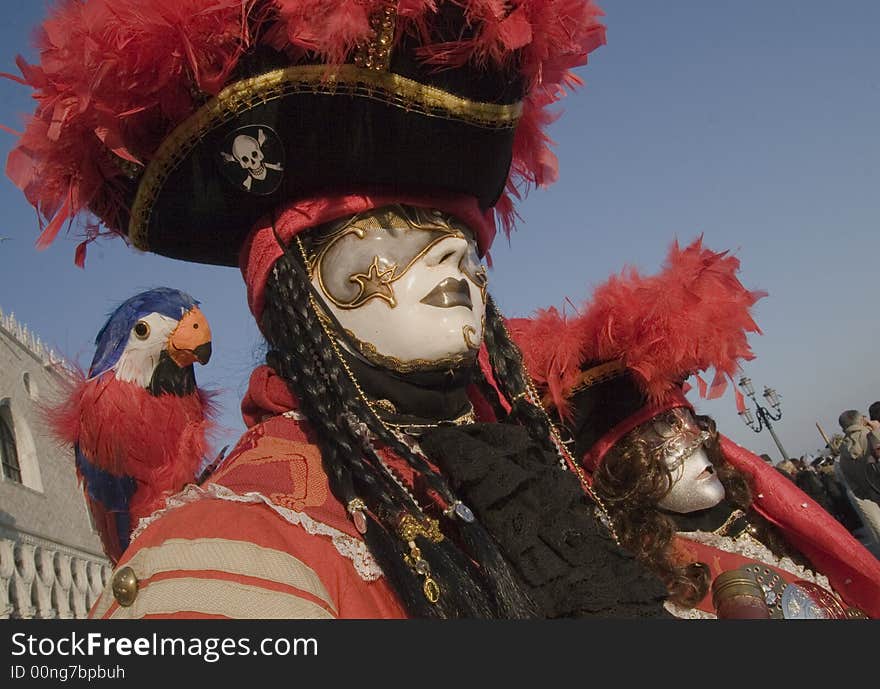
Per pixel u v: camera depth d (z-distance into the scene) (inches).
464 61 49.1
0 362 734.5
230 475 46.7
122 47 45.1
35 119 51.9
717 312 105.6
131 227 55.2
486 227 56.9
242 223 54.1
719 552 103.6
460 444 48.4
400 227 50.9
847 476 242.7
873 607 105.7
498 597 43.0
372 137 48.8
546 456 51.7
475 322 52.2
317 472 47.0
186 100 48.5
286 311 51.1
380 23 46.7
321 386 48.9
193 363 63.2
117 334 61.6
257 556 39.2
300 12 45.1
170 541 39.5
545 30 52.5
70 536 810.8
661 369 103.4
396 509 45.3
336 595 41.0
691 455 105.9
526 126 66.1
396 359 50.0
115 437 58.6
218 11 45.9
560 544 44.8
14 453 756.0
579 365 108.2
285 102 47.8
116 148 48.4
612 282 110.6
